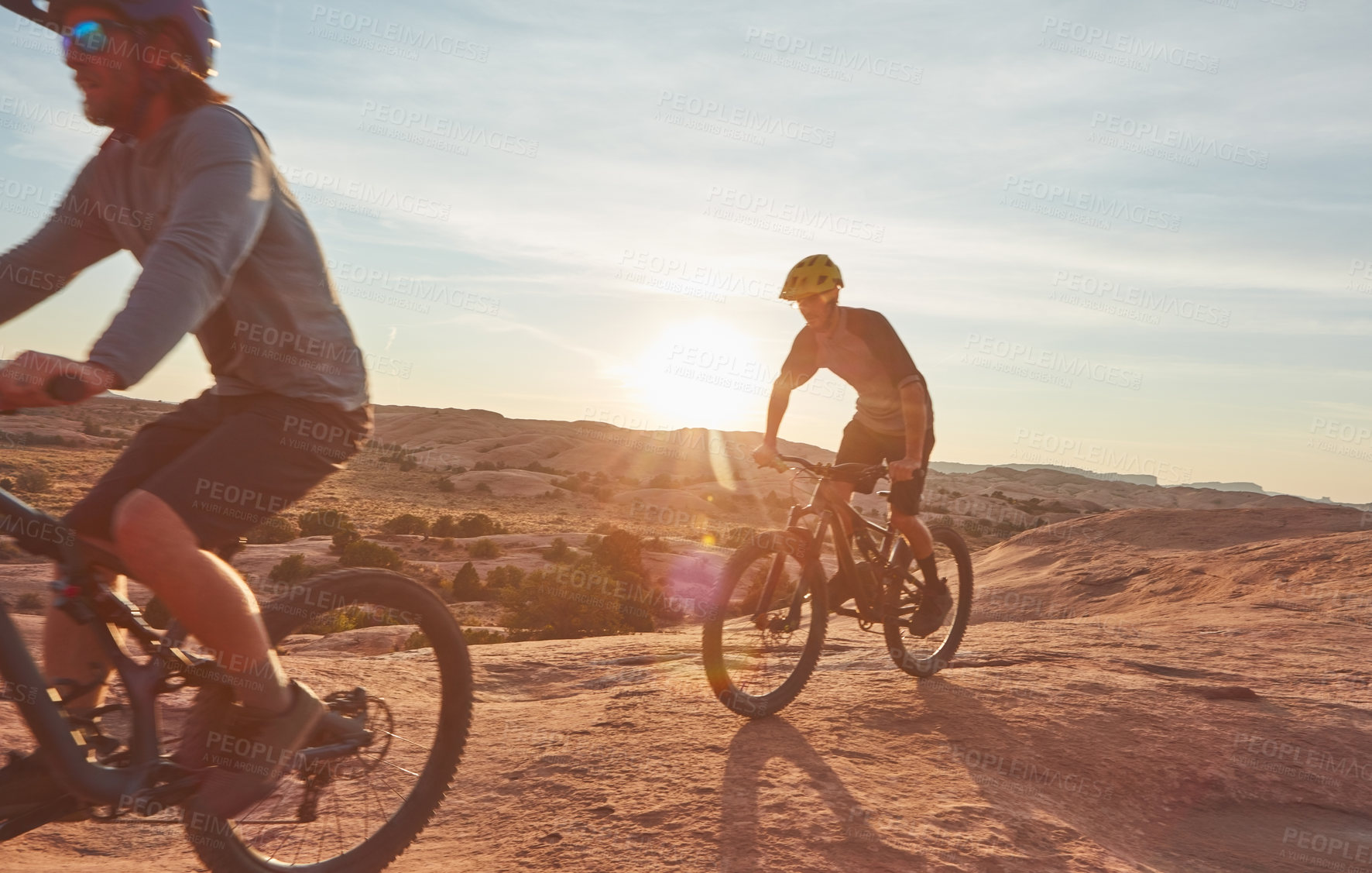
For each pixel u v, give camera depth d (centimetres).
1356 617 736
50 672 176
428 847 261
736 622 368
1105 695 429
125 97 171
